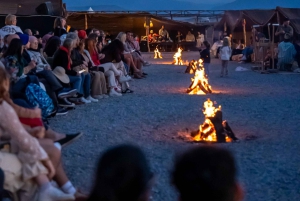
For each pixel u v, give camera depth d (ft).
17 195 16.66
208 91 51.06
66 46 39.91
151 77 69.82
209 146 9.50
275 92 51.96
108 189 9.88
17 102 22.47
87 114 38.27
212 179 8.87
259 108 41.19
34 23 65.51
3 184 15.42
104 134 31.53
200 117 37.09
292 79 66.59
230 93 51.08
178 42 158.92
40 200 16.05
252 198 20.25
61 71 38.45
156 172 23.43
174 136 31.04
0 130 16.76
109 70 48.37
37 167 16.20
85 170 23.95
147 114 38.45
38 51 39.91
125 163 9.95
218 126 29.43
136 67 68.64
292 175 23.08
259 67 81.61
